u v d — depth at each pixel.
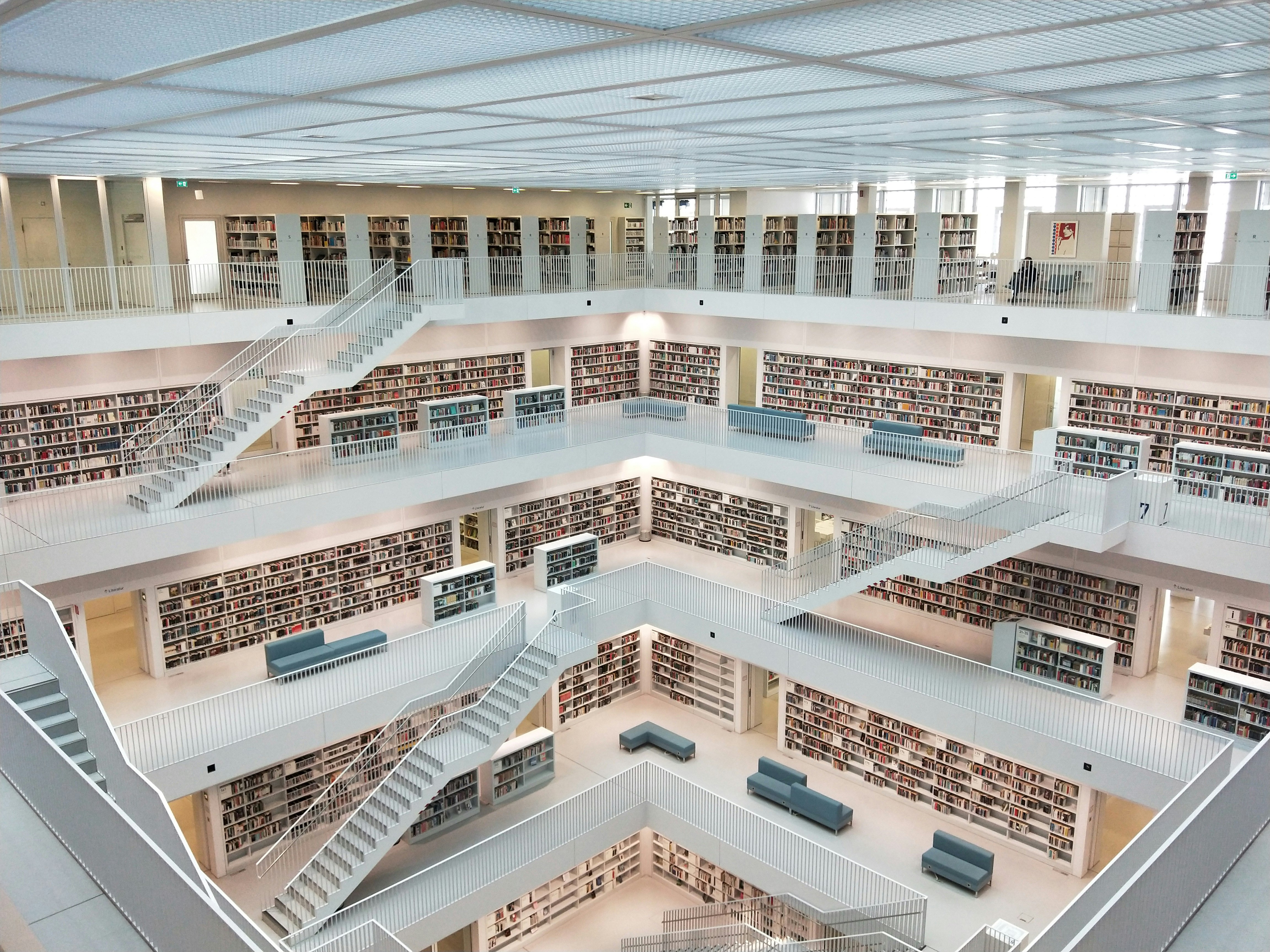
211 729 16.31
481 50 5.04
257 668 19.14
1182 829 4.60
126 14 4.07
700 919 18.23
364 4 3.96
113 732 9.87
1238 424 17.72
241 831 17.78
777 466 21.38
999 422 21.09
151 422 18.72
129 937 5.03
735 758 21.47
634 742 21.70
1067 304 19.36
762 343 25.12
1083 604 19.11
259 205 22.86
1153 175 24.84
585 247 26.06
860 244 21.95
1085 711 16.73
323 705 17.14
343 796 18.06
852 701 19.09
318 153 11.48
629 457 23.56
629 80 6.15
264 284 20.73
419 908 15.86
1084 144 12.01
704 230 25.00
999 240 34.34
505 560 24.42
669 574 22.05
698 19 4.39
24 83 5.65
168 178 20.31
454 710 19.05
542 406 23.97
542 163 14.28
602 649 23.34
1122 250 22.12
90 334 17.06
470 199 26.72
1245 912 4.83
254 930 9.16
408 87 6.29
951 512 17.62
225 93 6.30
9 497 17.20
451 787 19.16
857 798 19.83
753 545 24.92
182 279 20.80
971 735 16.97
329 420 20.77
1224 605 17.09
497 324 24.75
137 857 4.88
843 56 5.43
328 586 21.06
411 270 20.66
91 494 18.00
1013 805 18.02
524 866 17.06
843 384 23.75
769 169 17.08
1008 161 16.31
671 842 20.08
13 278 18.33
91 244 21.19
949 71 6.01
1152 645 18.69
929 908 16.52
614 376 27.69
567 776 20.89
